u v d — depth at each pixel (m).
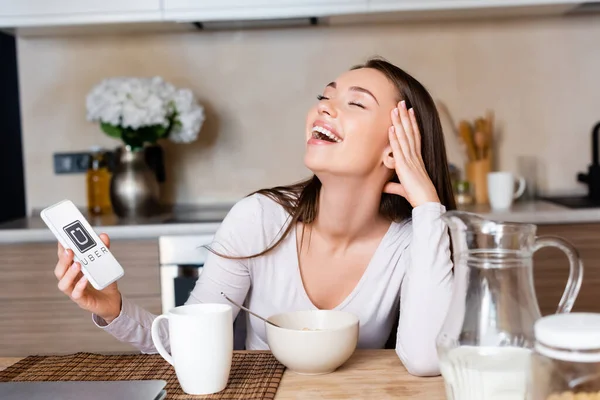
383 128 1.19
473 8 2.45
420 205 1.13
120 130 2.49
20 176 3.17
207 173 2.81
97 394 0.83
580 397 0.63
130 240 2.29
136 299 2.30
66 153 2.82
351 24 2.74
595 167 2.63
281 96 2.78
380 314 1.31
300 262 1.33
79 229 1.00
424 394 0.88
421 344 0.98
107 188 2.71
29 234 2.29
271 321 1.03
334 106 1.18
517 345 0.74
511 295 0.75
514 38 2.72
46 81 2.80
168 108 2.50
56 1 2.46
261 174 2.81
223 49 2.77
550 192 2.77
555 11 2.59
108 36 2.78
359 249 1.32
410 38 2.73
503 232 0.75
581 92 2.74
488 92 2.74
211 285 1.31
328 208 1.25
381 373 0.98
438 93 2.75
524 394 0.74
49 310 2.31
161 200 2.81
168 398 0.87
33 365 1.02
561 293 2.31
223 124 2.79
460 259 0.78
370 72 1.22
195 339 0.86
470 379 0.75
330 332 0.94
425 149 1.27
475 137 2.64
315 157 1.18
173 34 2.77
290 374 0.97
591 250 2.29
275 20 2.60
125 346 2.30
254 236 1.32
